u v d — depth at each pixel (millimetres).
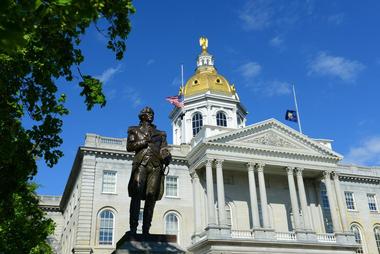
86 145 49312
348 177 61750
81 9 5570
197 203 49562
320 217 54188
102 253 45094
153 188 11039
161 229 48750
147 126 11695
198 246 45500
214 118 65750
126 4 12273
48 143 17969
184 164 53031
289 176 50500
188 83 70938
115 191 48594
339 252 47875
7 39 4582
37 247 33594
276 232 46969
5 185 16562
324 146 52719
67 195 62438
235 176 53188
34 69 15906
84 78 16250
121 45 15867
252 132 50531
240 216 51156
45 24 10016
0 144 14766
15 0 5074
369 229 59625
